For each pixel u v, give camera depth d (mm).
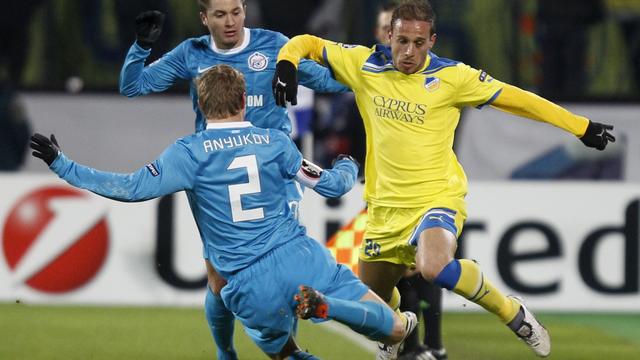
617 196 34062
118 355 26672
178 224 33594
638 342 29766
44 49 40812
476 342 29156
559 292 33938
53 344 27844
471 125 34406
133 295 33531
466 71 21797
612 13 41500
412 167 21844
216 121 19594
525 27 41031
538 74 41094
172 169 19062
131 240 33562
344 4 40719
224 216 19172
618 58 41469
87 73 41000
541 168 34562
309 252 19219
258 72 22453
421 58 21406
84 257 33438
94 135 34219
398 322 19766
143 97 34219
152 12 21578
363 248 23016
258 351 27406
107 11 40906
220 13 21875
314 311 18031
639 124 34562
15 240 33281
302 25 41531
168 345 28000
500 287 33812
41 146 18359
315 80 23031
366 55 22141
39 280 33375
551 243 33938
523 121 34469
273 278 18922
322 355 26969
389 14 26641
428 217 21500
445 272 20656
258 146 19406
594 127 21500
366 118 22391
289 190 21906
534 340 21844
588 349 28672
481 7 40906
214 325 22188
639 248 34062
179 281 33562
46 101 34125
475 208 33906
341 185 20000
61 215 33406
